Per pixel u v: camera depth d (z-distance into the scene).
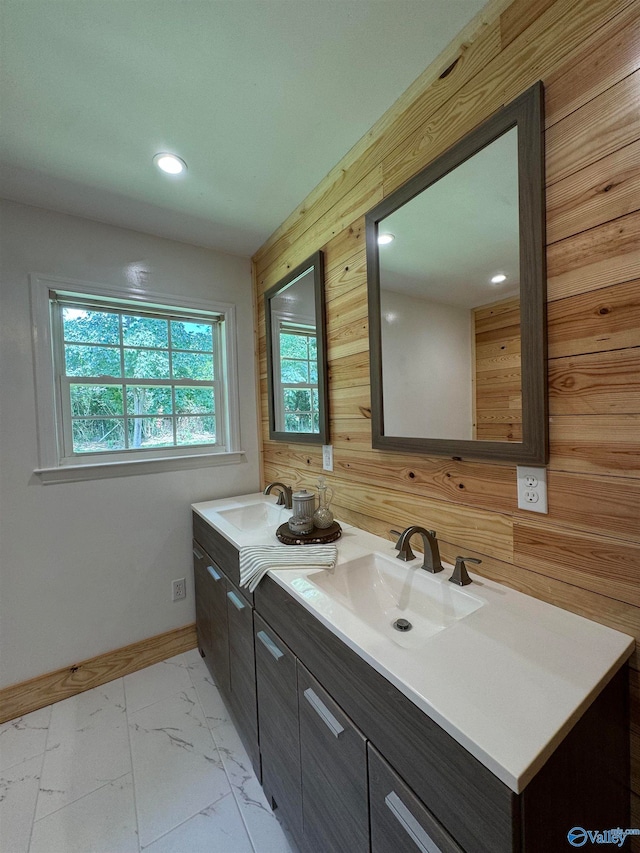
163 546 2.06
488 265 0.96
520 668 0.66
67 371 1.85
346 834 0.81
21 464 1.68
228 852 1.11
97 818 1.21
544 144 0.82
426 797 0.60
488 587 0.97
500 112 0.89
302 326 1.80
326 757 0.87
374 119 1.27
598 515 0.79
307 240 1.73
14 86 1.09
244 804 1.26
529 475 0.91
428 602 1.02
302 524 1.39
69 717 1.64
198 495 2.18
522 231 0.87
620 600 0.76
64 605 1.79
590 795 0.63
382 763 0.69
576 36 0.76
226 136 1.33
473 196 0.98
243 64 1.05
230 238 2.09
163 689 1.81
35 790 1.31
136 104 1.18
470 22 0.96
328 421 1.66
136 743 1.50
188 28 0.95
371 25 0.96
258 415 2.40
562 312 0.82
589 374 0.78
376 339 1.32
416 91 1.13
